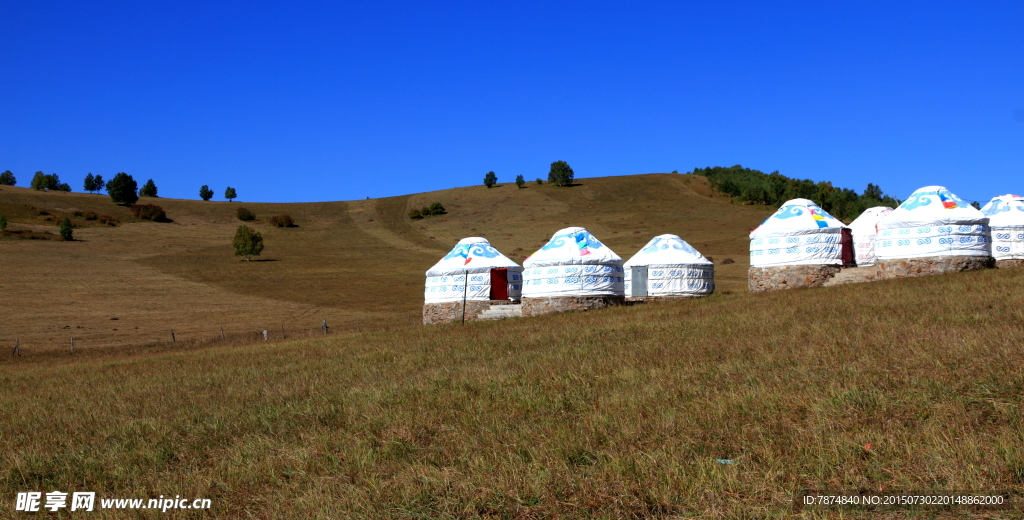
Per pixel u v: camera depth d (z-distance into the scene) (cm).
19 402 1745
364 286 6800
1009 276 2398
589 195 13012
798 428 863
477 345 2064
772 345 1480
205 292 6462
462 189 14462
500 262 3819
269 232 10775
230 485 877
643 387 1185
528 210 11988
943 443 751
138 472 972
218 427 1198
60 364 3039
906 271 2959
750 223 9600
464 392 1286
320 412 1231
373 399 1305
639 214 11125
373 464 900
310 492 803
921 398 928
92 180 16462
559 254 3262
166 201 13212
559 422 1011
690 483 722
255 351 2692
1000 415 841
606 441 905
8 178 16912
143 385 1870
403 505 748
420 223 11444
